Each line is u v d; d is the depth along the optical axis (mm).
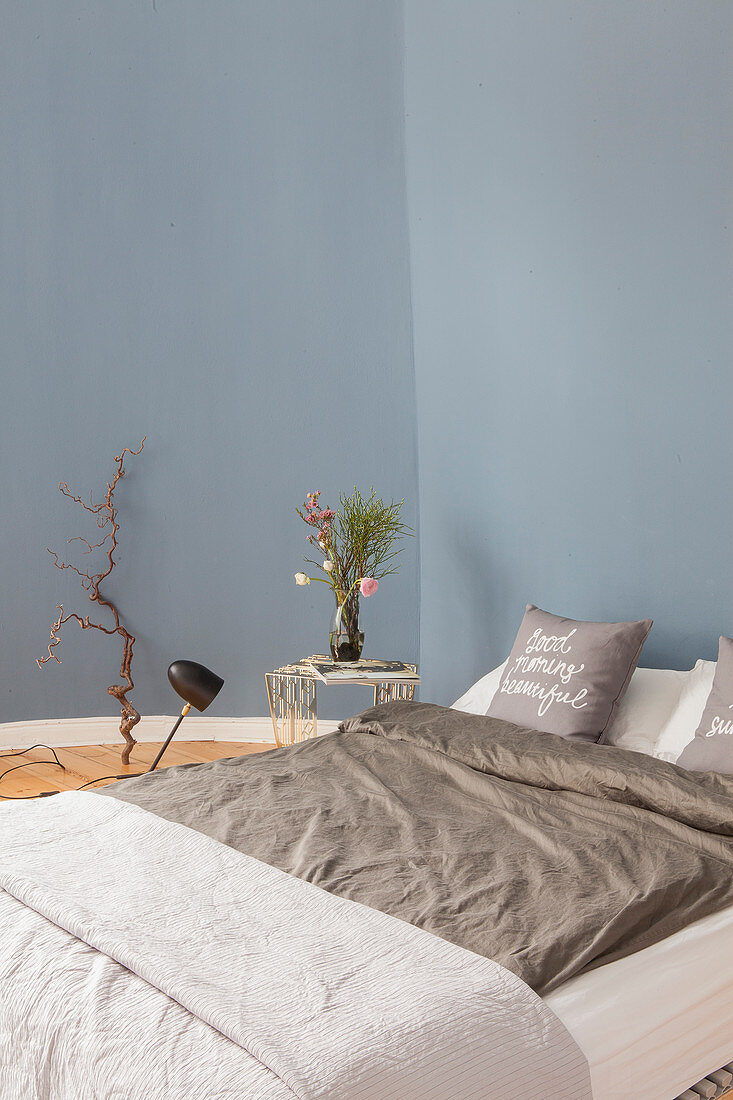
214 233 4180
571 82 3295
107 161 4125
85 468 4180
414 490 4117
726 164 2895
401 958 1460
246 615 4293
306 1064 1180
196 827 2051
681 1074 1512
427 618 4031
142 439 4215
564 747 2441
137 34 4098
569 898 1692
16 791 3605
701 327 2984
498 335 3617
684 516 3068
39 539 4145
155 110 4137
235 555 4270
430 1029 1273
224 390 4227
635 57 3107
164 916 1582
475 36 3602
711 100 2922
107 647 4246
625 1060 1403
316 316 4168
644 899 1661
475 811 2176
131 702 4285
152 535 4242
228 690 4320
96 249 4137
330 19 4043
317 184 4121
